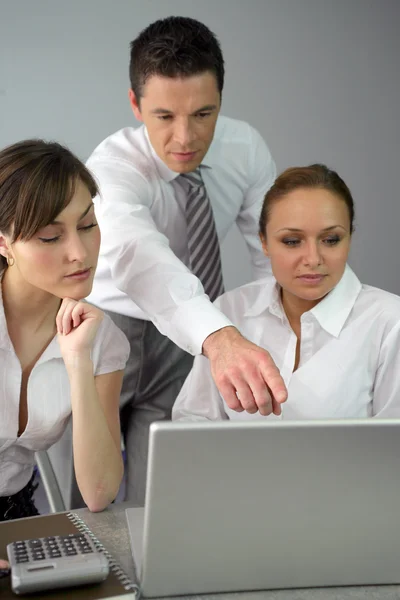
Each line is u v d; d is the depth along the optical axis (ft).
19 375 4.34
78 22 11.18
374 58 11.73
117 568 3.05
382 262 12.30
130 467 6.93
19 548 3.03
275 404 3.66
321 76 11.68
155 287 4.87
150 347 6.52
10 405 4.35
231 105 11.60
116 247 5.24
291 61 11.59
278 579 3.02
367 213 12.12
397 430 2.76
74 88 11.30
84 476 4.02
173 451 2.70
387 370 4.62
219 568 2.94
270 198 4.56
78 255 3.91
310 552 2.97
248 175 6.88
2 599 2.80
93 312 4.13
